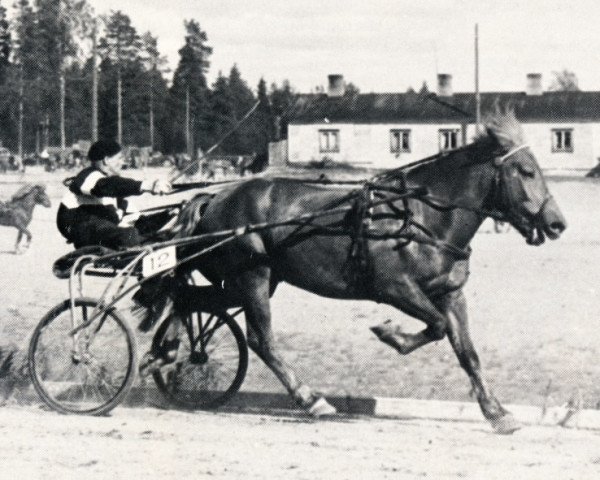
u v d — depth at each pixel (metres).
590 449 8.09
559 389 11.15
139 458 7.29
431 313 9.17
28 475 6.70
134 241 9.89
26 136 128.50
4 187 58.25
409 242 9.19
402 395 10.90
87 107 135.25
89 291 18.45
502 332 14.73
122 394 9.25
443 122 83.62
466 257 9.43
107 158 10.02
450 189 9.40
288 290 19.27
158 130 135.88
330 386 11.27
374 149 84.56
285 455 7.55
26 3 131.62
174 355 10.19
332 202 9.46
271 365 9.69
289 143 84.69
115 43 135.88
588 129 82.81
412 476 6.95
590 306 17.20
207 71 131.88
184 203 10.62
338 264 9.41
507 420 8.95
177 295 10.20
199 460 7.30
